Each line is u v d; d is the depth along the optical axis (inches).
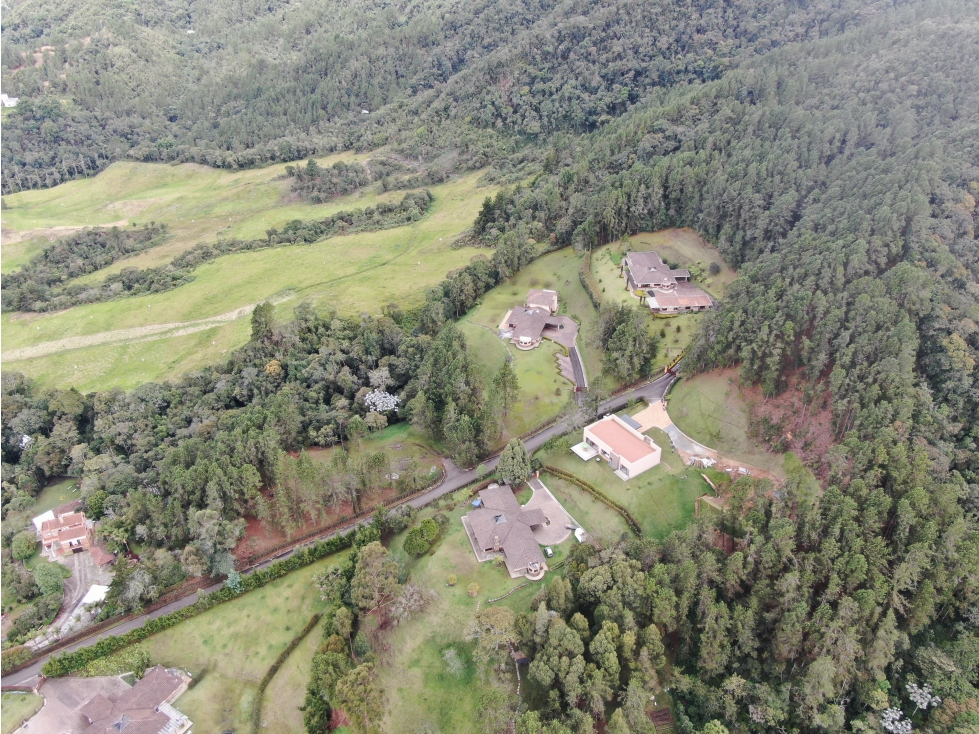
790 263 5036.9
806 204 5787.4
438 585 3865.7
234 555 4276.6
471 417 4990.2
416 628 3676.2
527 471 4503.0
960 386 4035.4
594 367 5684.1
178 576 4188.0
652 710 3329.2
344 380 5743.1
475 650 3398.1
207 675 3727.9
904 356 3976.4
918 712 3198.8
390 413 5561.0
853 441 3779.5
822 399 4313.5
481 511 4212.6
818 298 4520.2
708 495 4249.5
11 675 3811.5
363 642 3592.5
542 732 2965.1
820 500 3590.1
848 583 3299.7
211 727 3472.0
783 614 3282.5
